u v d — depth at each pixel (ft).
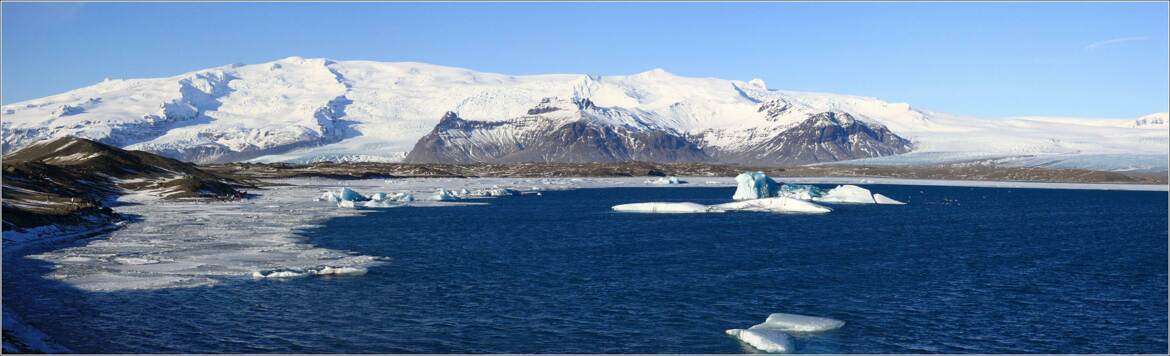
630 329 146.20
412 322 149.28
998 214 447.42
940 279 198.90
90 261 206.39
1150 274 209.36
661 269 211.20
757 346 134.51
